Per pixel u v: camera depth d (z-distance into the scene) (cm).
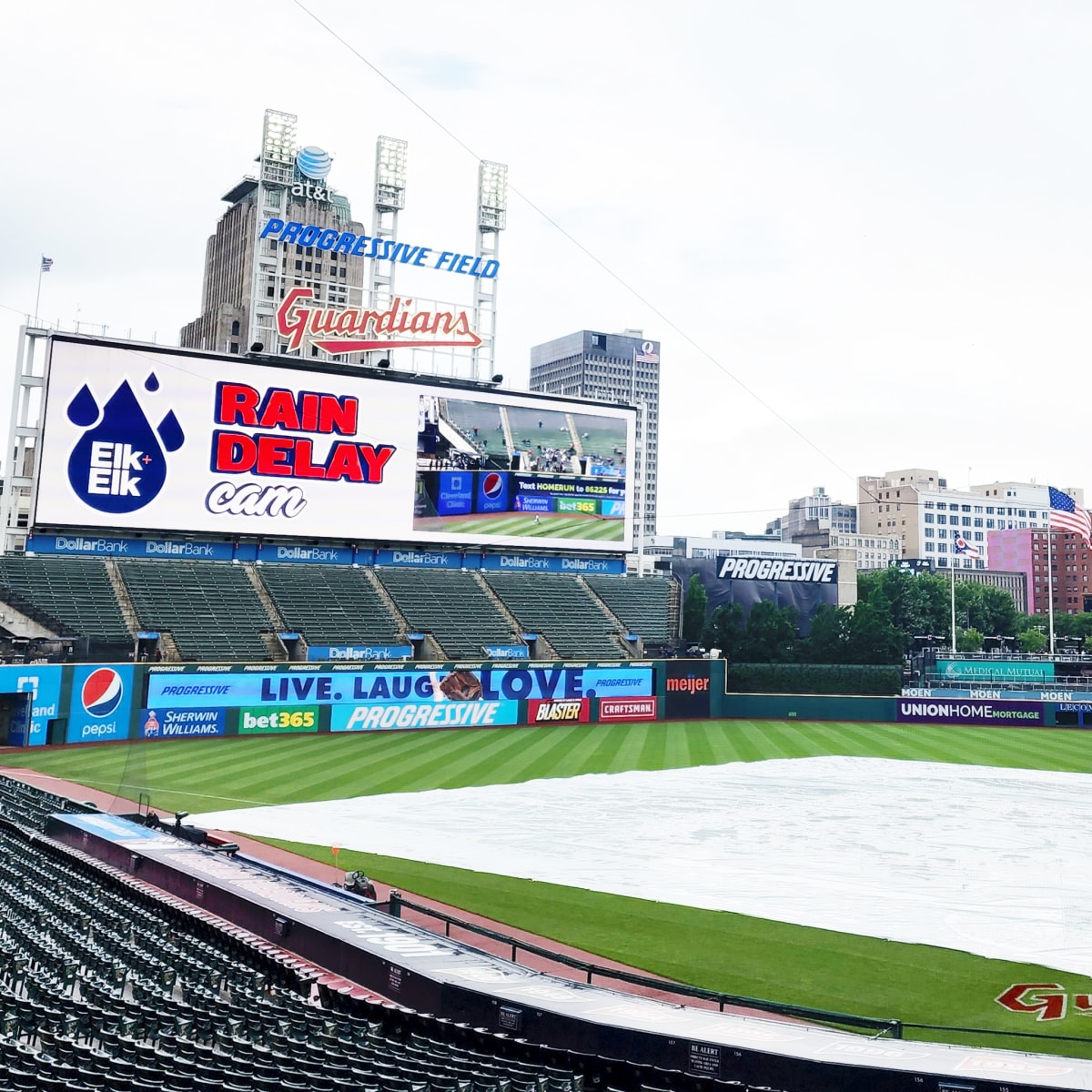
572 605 8750
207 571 7588
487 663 7319
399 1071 1516
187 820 3938
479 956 2120
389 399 7969
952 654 9512
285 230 7875
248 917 2423
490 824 3988
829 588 10844
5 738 5850
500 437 8419
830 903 2992
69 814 3491
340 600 7844
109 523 7025
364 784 4825
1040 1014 2172
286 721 6619
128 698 6131
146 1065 1538
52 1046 1569
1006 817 4209
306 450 7644
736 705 8238
